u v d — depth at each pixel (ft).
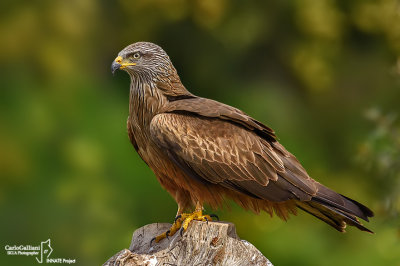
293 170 28.12
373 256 47.06
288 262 45.16
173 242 25.30
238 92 53.88
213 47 54.13
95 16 52.60
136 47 29.30
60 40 50.72
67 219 47.16
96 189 47.16
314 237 46.62
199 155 27.86
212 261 25.00
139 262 24.61
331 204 27.25
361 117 57.41
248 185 27.96
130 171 47.73
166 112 28.76
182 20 53.57
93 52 52.90
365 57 57.88
